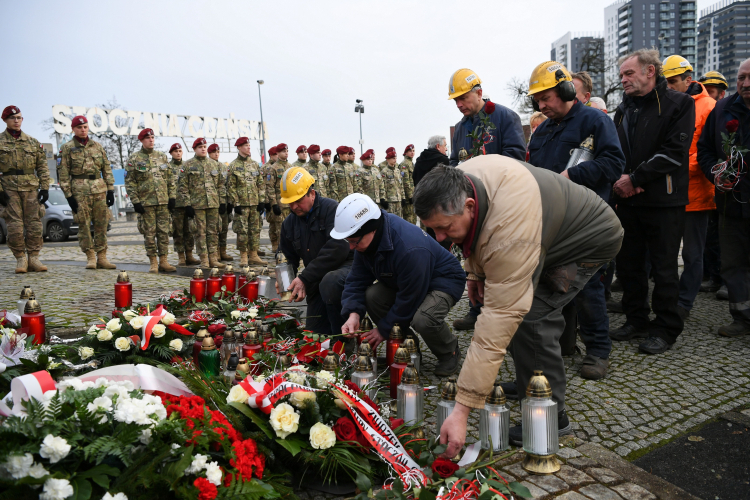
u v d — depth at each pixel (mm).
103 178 9266
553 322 2846
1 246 15688
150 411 1911
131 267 10125
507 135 4902
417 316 3760
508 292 2262
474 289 3045
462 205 2236
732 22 168125
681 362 4238
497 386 2656
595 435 3076
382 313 4074
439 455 2322
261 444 2289
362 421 2355
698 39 184875
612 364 4230
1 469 1632
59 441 1699
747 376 3914
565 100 4023
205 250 10180
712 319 5461
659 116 4359
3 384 2684
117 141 36094
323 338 3734
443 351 4008
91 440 1800
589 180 3879
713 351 4480
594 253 2869
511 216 2256
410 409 2699
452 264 3955
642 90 4395
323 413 2463
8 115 8219
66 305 5895
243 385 2428
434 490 2072
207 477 1868
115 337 3596
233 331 3703
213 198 10086
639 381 3867
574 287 2908
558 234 2705
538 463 2416
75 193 8945
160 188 9297
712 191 5246
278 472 2336
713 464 2758
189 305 4852
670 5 159625
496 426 2615
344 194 14070
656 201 4348
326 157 14297
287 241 4863
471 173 2439
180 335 3752
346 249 4461
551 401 2438
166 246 9453
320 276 4477
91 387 2045
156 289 7109
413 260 3607
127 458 1803
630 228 4684
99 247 9289
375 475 2418
